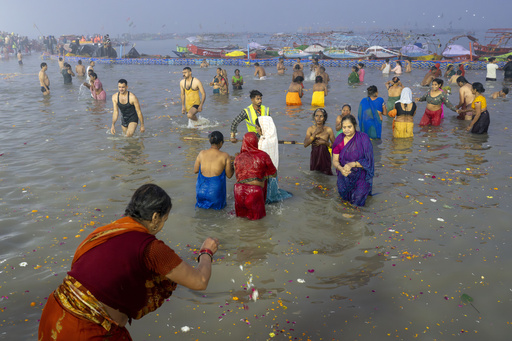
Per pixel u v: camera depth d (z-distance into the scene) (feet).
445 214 18.31
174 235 16.75
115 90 58.95
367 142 19.13
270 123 20.76
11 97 51.93
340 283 13.47
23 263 14.67
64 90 58.39
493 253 15.07
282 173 24.12
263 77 71.82
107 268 7.04
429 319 11.68
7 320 11.71
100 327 7.02
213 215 18.60
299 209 19.21
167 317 11.87
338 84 63.57
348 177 19.33
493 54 101.65
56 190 21.42
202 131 33.86
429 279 13.56
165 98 50.85
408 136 31.04
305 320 11.68
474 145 28.94
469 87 36.37
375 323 11.51
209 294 12.97
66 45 141.08
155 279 7.68
